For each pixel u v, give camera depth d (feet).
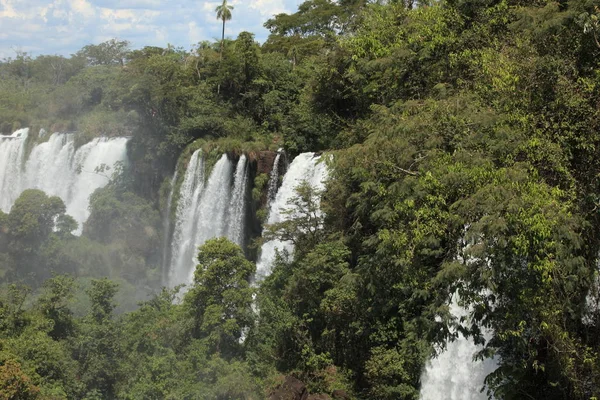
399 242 90.27
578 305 84.38
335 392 110.83
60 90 293.64
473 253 77.51
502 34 107.04
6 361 95.71
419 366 108.06
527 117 85.56
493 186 78.69
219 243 111.45
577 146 83.20
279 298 123.54
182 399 94.99
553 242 74.23
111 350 113.80
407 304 109.60
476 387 101.86
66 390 105.81
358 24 174.60
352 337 118.01
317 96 170.09
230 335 106.83
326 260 121.08
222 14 274.36
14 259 186.29
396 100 124.77
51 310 121.29
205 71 234.17
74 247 189.67
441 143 90.17
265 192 173.68
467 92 97.71
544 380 91.40
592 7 86.94
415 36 122.21
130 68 246.88
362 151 101.09
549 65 85.92
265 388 106.01
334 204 132.05
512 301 81.97
